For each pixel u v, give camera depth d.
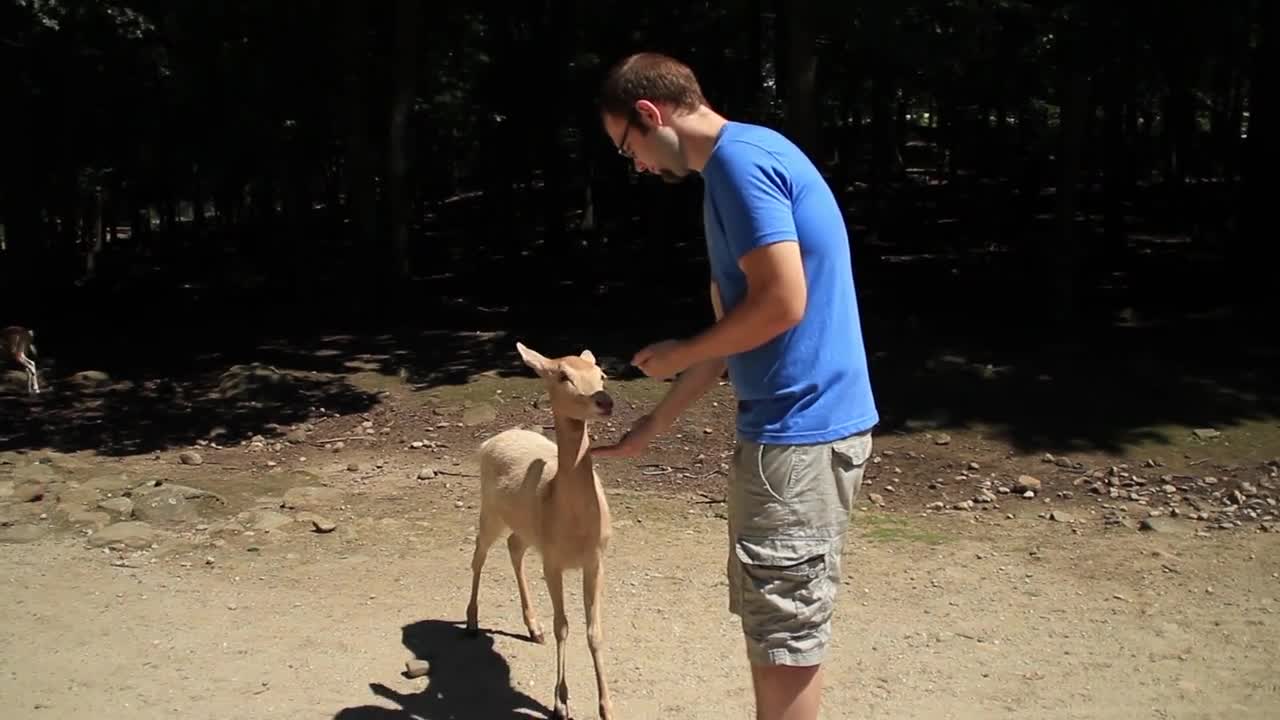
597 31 17.50
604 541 4.26
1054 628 5.05
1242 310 12.02
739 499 2.77
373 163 15.41
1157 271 15.01
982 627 5.09
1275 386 9.21
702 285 16.34
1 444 9.17
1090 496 7.09
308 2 14.40
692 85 2.79
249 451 8.86
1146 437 8.12
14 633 5.13
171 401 10.71
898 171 32.91
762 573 2.71
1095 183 29.23
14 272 16.97
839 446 2.69
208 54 15.10
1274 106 13.30
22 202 16.94
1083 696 4.37
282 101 16.39
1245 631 4.95
